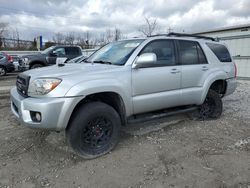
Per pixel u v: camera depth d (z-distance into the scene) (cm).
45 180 287
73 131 320
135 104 378
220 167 322
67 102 304
